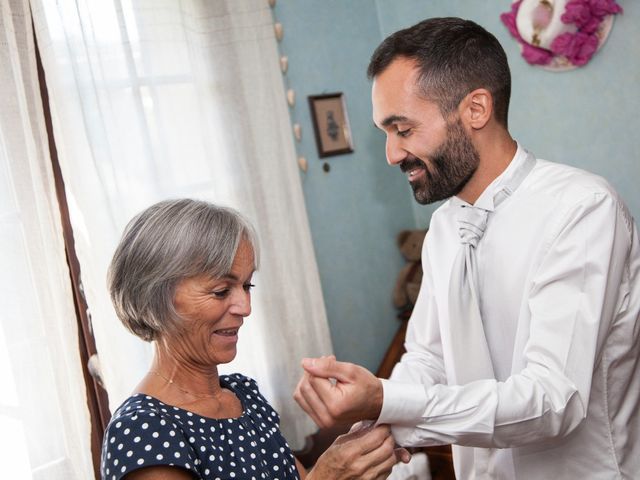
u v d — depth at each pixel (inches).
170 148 98.7
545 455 59.1
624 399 59.4
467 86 55.8
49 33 85.6
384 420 49.8
